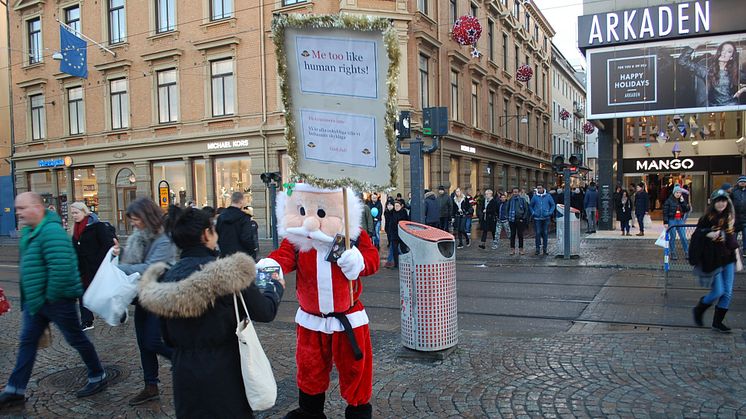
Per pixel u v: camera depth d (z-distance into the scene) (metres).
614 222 21.95
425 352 5.06
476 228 21.31
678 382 4.35
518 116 31.06
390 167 3.16
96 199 25.61
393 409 4.00
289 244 3.35
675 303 7.55
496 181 29.55
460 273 11.01
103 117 24.77
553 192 20.84
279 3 20.25
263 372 2.59
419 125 19.72
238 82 21.22
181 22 22.28
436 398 4.18
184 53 22.33
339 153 3.22
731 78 15.54
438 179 22.02
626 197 17.08
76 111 25.97
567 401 4.04
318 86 3.20
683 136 22.20
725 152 21.73
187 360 2.54
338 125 3.20
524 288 9.07
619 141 21.72
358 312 3.33
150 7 22.92
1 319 7.38
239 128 21.19
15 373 4.20
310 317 3.30
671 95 16.22
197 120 22.22
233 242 7.18
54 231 4.17
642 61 16.42
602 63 16.88
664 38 16.09
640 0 16.62
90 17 24.75
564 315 7.06
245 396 2.58
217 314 2.50
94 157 25.19
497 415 3.84
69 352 5.66
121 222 24.86
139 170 23.84
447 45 23.23
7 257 17.81
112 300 4.11
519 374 4.63
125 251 4.50
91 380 4.46
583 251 13.79
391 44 3.06
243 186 21.73
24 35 27.19
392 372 4.77
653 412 3.81
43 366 5.21
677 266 9.55
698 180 22.23
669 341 5.48
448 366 4.89
